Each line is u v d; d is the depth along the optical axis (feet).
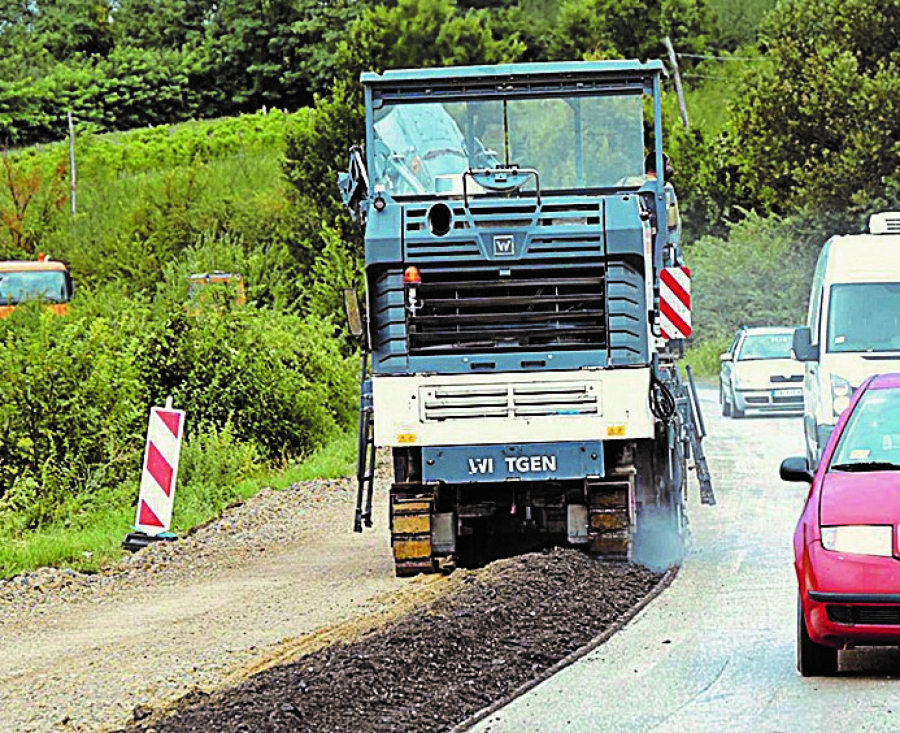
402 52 442.91
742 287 436.76
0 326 222.89
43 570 134.10
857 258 157.79
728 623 95.50
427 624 91.97
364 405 123.24
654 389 116.06
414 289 114.32
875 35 416.87
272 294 314.55
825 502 80.59
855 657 86.02
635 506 118.83
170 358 212.02
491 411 114.01
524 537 131.75
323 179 421.18
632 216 113.60
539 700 77.00
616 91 120.06
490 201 114.62
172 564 137.18
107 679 86.79
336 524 158.61
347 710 73.41
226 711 72.64
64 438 174.19
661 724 71.77
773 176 426.92
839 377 150.10
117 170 653.30
